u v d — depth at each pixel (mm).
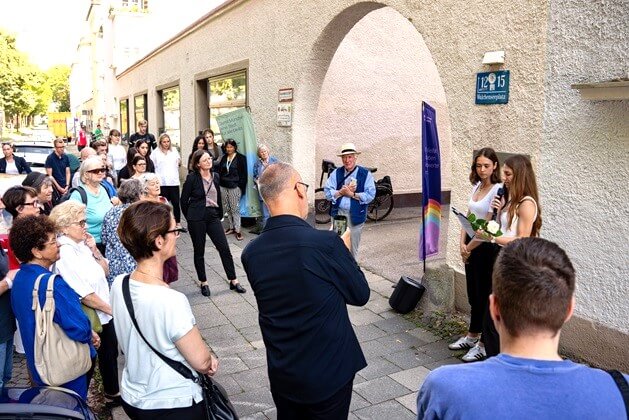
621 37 3648
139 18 28297
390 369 4215
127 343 2289
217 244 6195
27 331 2832
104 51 36156
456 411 1277
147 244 2270
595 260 3926
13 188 4141
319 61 7984
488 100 4719
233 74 11352
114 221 4074
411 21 5605
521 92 4410
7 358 3463
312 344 2283
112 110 31766
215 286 6488
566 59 4031
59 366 2807
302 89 8242
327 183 6414
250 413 3645
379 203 9938
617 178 3736
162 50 17406
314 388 2281
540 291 1295
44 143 15406
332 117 9891
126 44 28391
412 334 4910
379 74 10172
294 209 2459
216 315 5516
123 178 8219
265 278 2350
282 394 2371
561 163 4129
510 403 1246
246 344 4801
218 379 4141
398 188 10820
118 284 2344
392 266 7117
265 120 9477
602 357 3916
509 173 3742
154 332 2215
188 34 13984
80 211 3303
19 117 63469
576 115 3988
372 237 8773
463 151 5059
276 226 2402
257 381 4109
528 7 4285
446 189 11414
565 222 4133
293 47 8281
